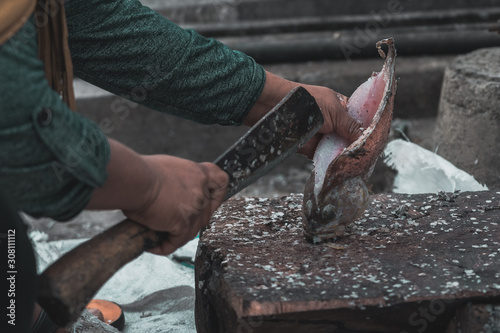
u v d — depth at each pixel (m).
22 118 0.93
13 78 0.92
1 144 0.92
